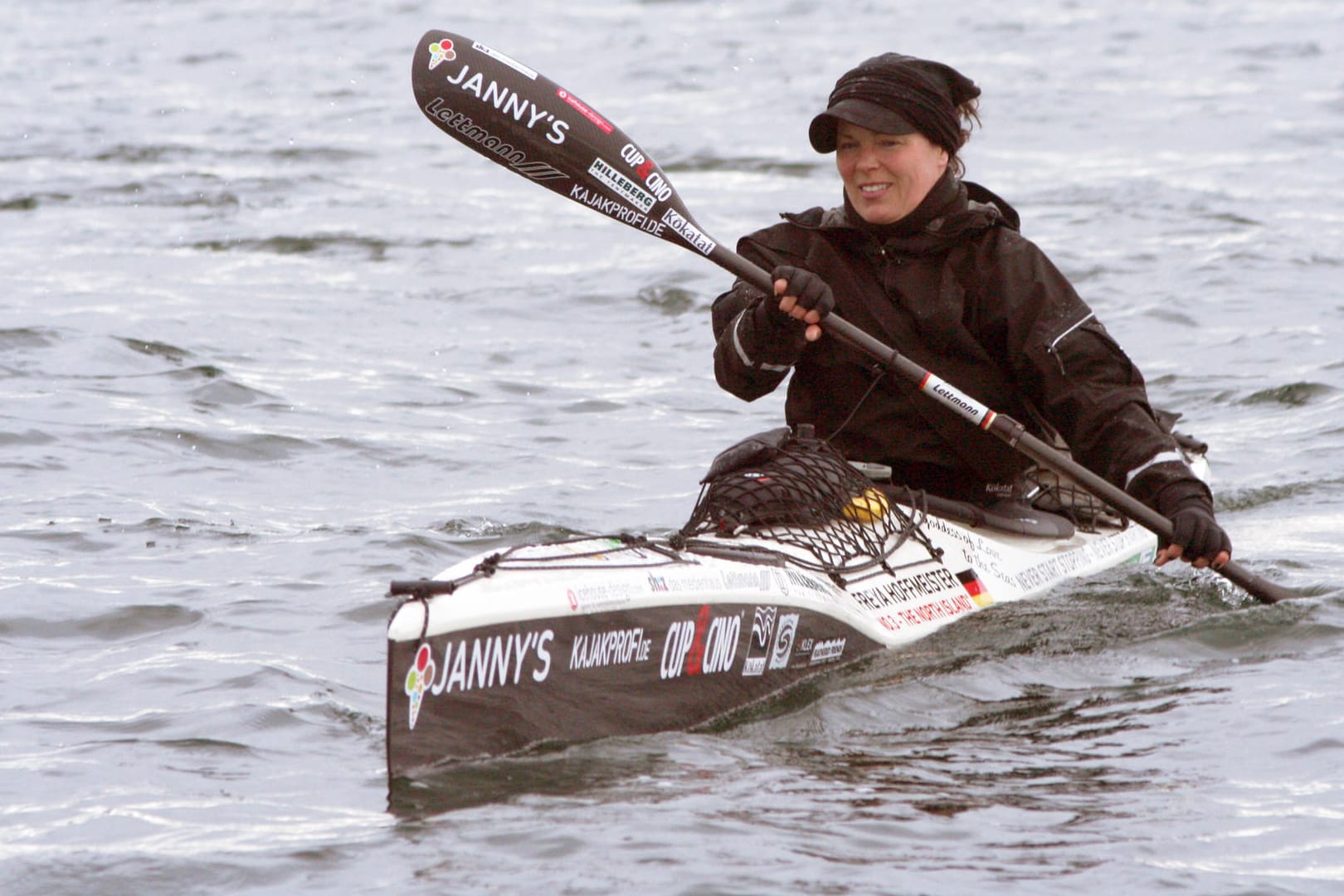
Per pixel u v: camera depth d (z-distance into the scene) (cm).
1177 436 2061
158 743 1252
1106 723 1298
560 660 1212
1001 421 1516
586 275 3922
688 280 3794
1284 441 2430
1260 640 1512
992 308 1524
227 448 2341
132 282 3728
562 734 1217
